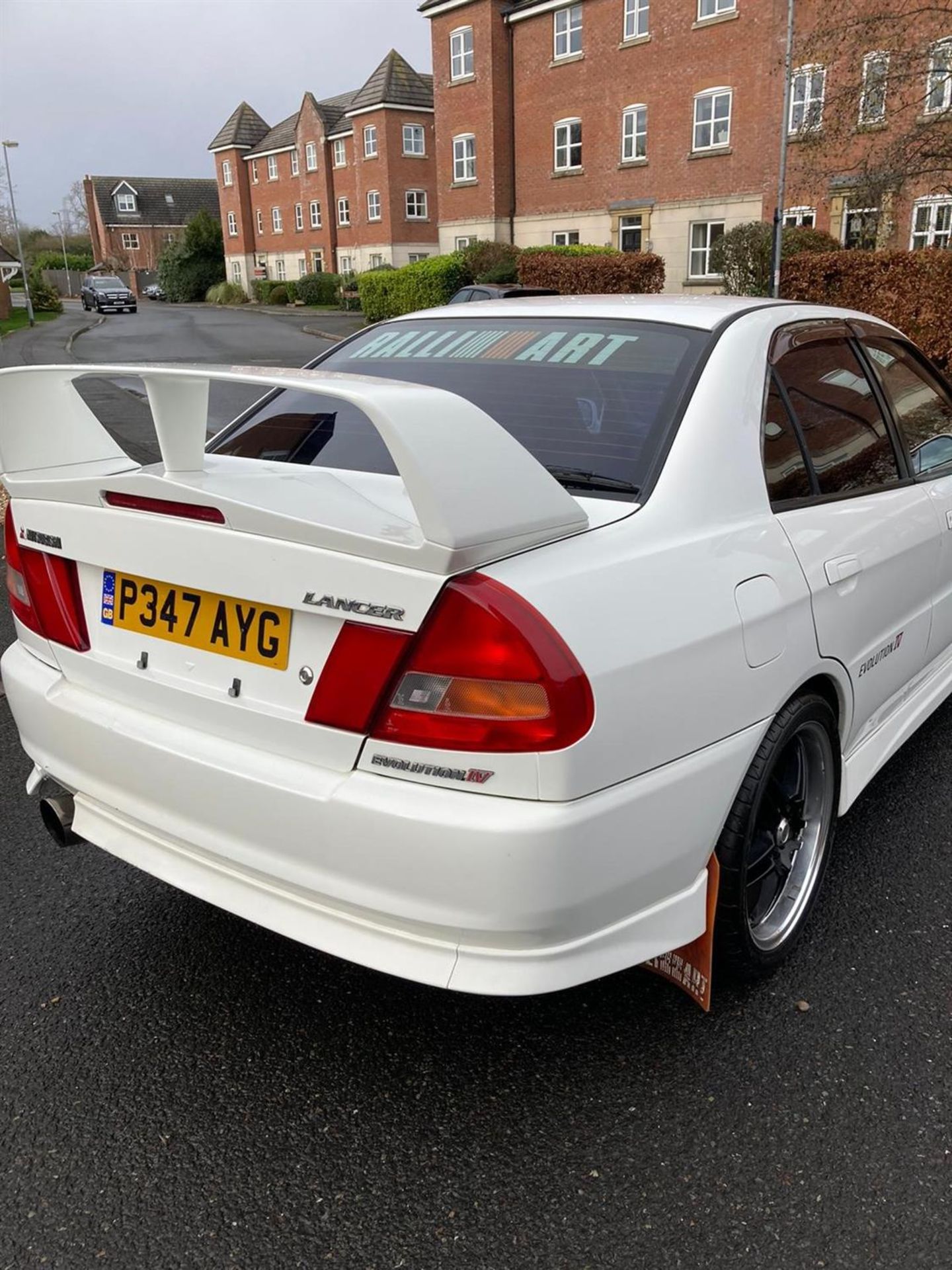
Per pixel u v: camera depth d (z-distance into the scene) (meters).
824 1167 2.00
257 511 1.86
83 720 2.28
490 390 2.64
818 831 2.67
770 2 24.52
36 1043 2.38
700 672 2.00
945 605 3.47
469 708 1.73
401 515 1.98
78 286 86.06
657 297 3.06
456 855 1.76
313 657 1.89
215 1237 1.87
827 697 2.69
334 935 1.95
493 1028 2.43
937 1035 2.36
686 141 27.41
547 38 31.00
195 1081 2.26
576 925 1.87
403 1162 2.04
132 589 2.21
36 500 2.38
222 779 2.01
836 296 14.21
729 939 2.33
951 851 3.15
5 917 2.89
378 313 34.06
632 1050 2.34
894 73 13.77
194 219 68.50
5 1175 2.01
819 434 2.74
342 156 52.75
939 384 3.71
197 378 1.88
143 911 2.93
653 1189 1.96
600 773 1.81
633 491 2.19
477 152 33.78
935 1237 1.85
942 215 21.27
